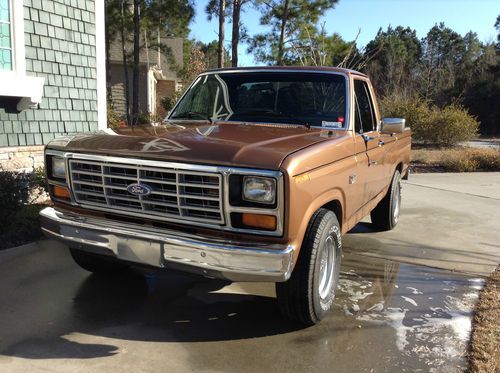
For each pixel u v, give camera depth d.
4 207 5.38
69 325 3.61
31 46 6.86
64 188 3.71
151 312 3.88
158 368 3.08
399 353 3.35
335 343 3.46
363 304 4.16
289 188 2.97
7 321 3.62
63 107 7.46
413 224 7.12
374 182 5.11
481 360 3.24
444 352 3.37
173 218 3.22
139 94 23.61
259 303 4.12
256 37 20.47
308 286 3.41
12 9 6.42
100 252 3.49
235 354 3.28
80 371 3.01
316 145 3.47
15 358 3.12
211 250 3.06
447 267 5.21
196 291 4.33
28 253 5.11
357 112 4.59
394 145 5.98
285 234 3.03
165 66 29.75
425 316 3.94
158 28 21.48
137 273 4.72
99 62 8.01
